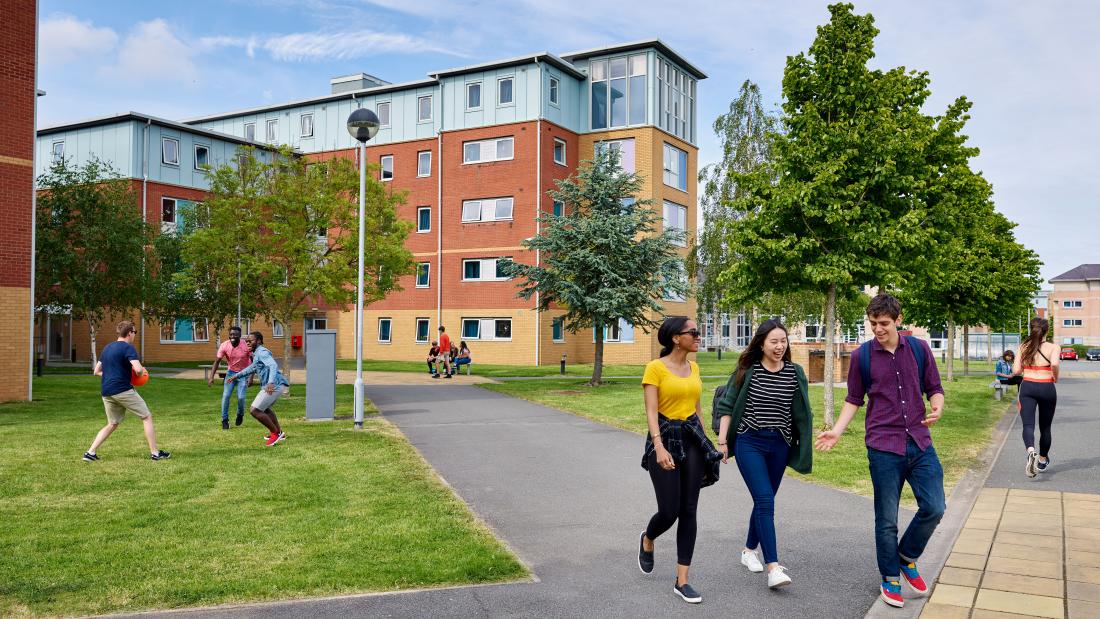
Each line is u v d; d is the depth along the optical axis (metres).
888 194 11.91
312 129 43.00
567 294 22.16
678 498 4.76
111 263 28.33
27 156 17.80
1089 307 98.75
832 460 9.59
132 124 36.59
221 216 21.27
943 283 22.72
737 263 13.08
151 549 5.57
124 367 9.41
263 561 5.29
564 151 38.09
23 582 4.80
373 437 11.62
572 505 7.27
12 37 17.62
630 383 24.20
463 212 38.53
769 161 12.88
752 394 5.04
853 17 12.24
